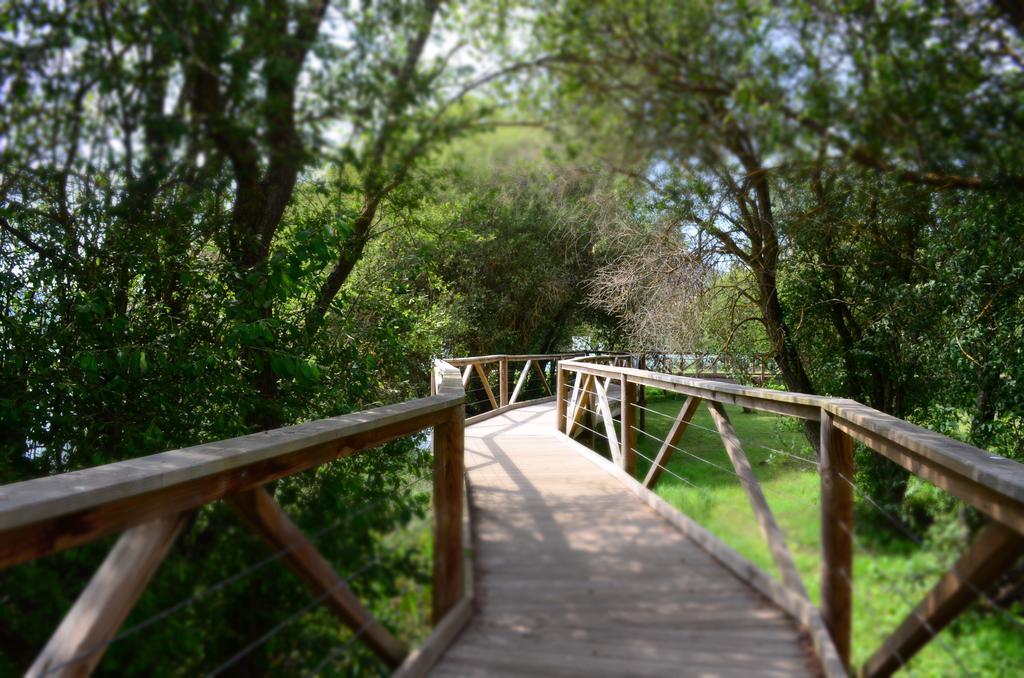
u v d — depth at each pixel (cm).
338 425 222
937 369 533
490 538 289
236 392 450
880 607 173
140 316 425
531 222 969
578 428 676
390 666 186
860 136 183
